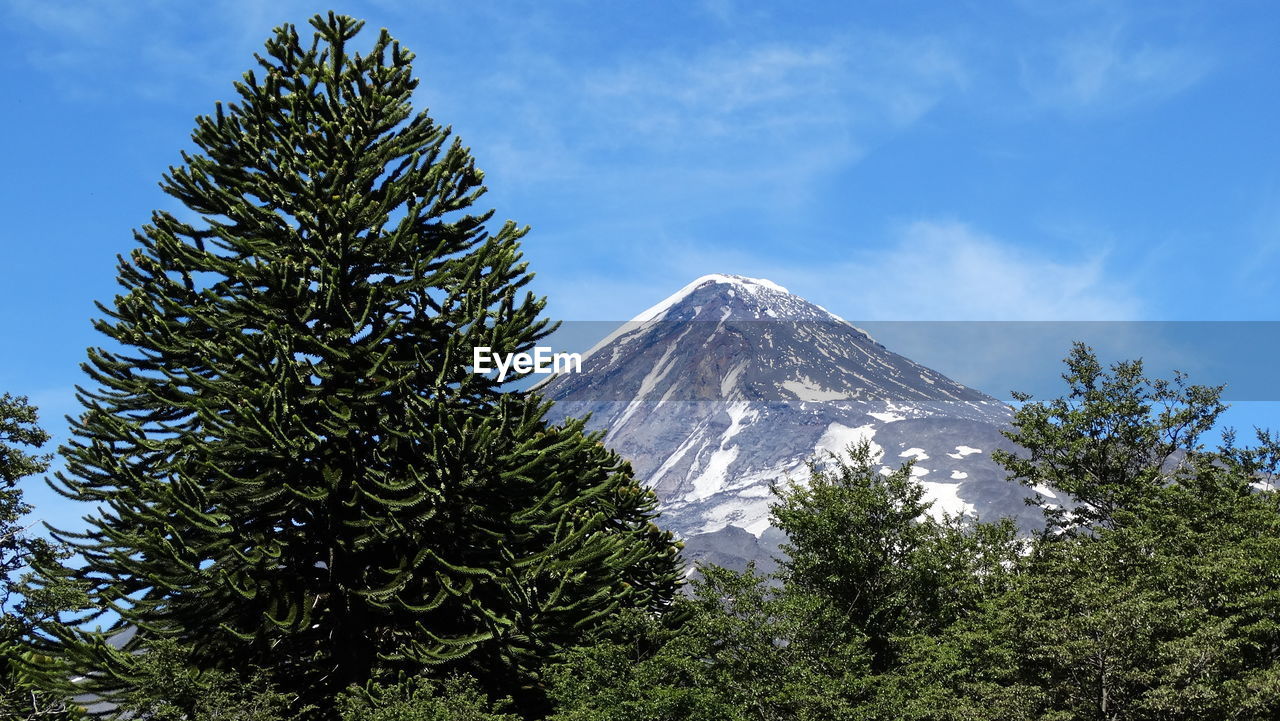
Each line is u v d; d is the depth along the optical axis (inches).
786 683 764.6
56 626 780.0
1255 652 732.7
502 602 867.4
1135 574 792.3
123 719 812.6
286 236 949.2
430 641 851.4
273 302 912.9
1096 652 689.0
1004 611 765.9
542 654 871.1
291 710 844.0
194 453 882.8
